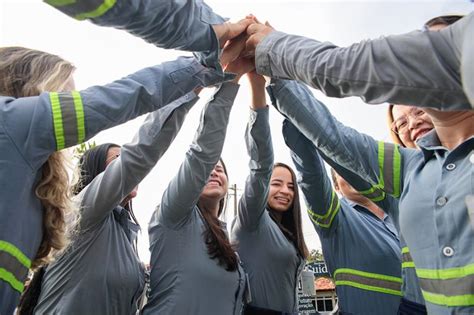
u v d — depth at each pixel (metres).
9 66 1.43
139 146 1.95
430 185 1.29
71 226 1.84
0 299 1.14
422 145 1.39
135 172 1.94
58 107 1.28
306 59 1.32
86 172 2.40
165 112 1.98
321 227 2.42
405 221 1.34
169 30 1.43
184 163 2.24
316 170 2.26
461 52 0.91
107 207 1.98
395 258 2.29
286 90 1.92
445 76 0.97
